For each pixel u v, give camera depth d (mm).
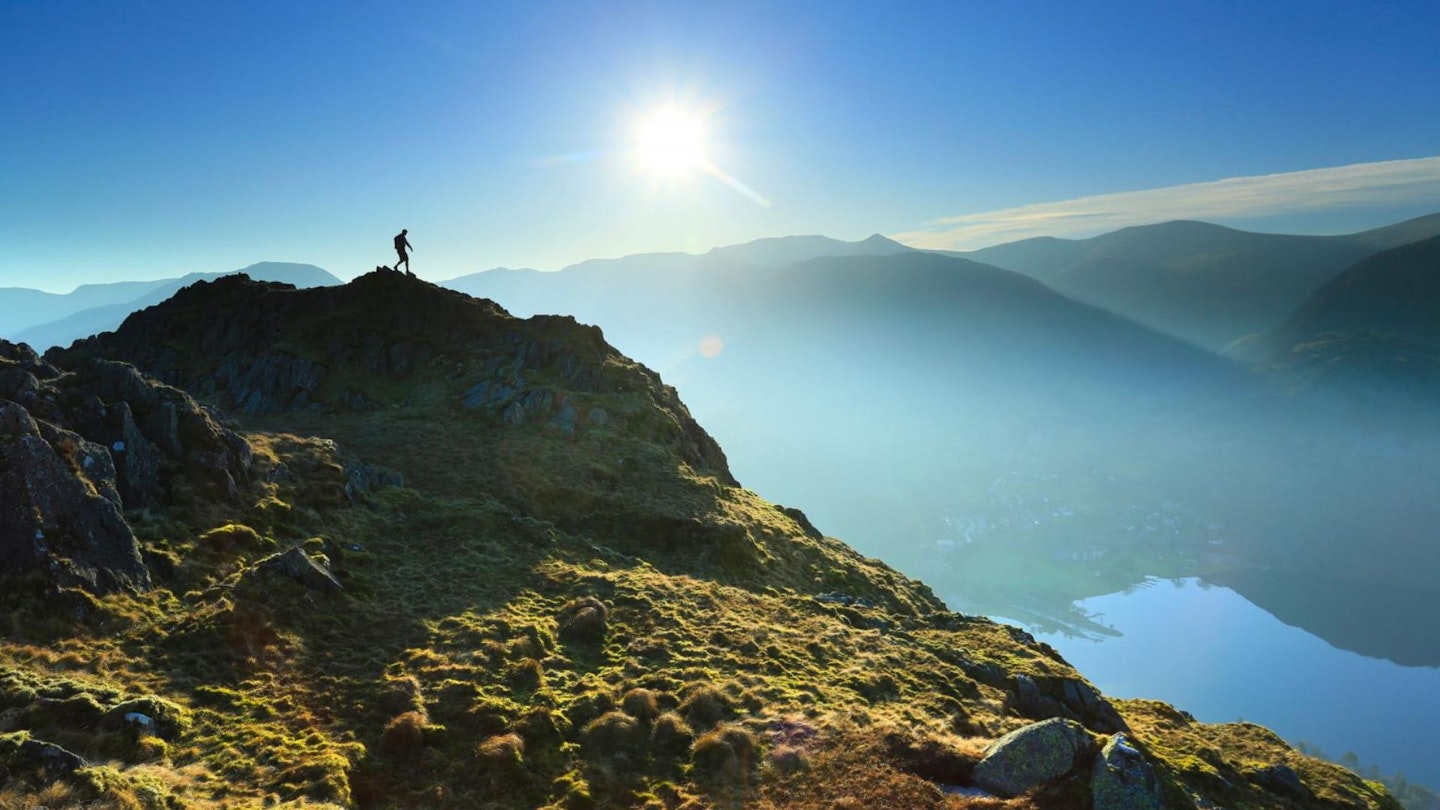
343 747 23969
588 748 25922
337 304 97938
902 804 21984
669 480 70375
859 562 75500
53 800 17281
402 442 69688
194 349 98188
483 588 40250
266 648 29156
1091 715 37906
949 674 36719
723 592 45500
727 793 23328
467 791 23125
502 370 86375
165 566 33000
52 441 33188
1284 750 39000
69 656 25469
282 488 45500
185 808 19156
